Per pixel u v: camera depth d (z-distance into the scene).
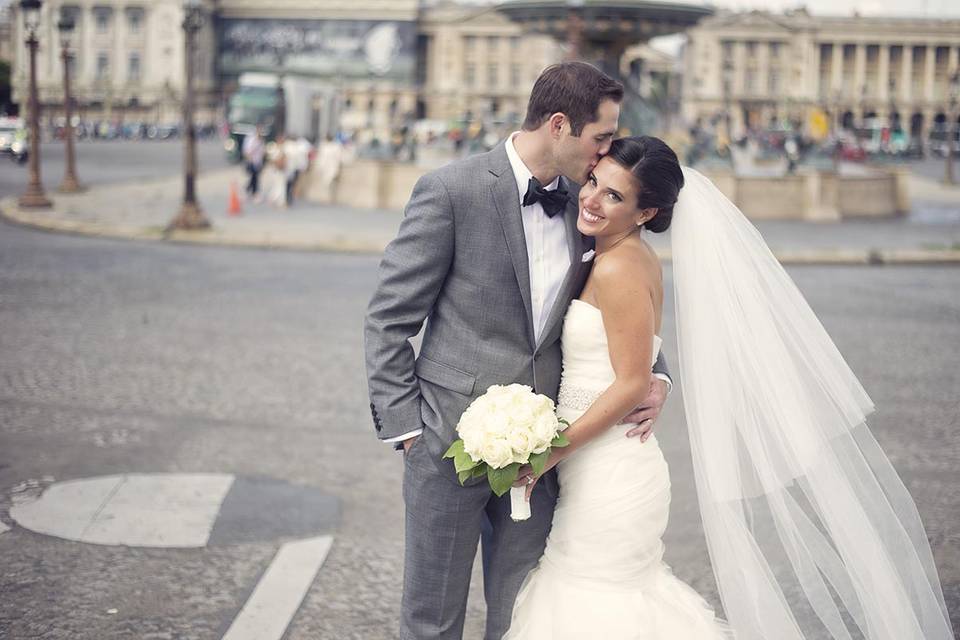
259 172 28.55
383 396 3.12
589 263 3.18
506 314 3.12
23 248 17.14
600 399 3.10
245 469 6.20
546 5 26.38
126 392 7.91
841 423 3.32
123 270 14.91
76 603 4.36
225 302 12.30
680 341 3.32
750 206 25.83
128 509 5.48
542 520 3.30
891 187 28.98
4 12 131.50
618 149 3.04
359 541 5.15
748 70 126.06
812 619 4.13
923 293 14.95
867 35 126.06
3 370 8.50
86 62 119.56
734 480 3.26
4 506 5.49
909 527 3.36
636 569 3.18
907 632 3.23
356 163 27.38
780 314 3.32
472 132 44.69
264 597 4.47
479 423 2.95
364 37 122.25
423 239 3.07
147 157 53.06
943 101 127.69
